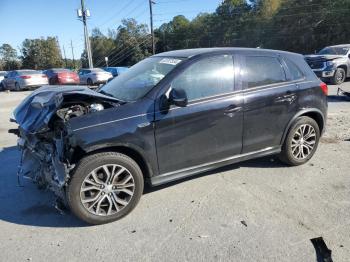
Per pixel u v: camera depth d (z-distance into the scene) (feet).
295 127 16.29
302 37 171.83
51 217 12.95
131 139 12.25
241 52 14.89
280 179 15.55
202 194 14.28
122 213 12.53
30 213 13.29
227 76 14.29
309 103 16.48
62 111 12.71
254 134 15.15
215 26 245.45
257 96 14.83
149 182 13.28
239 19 224.94
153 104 12.72
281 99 15.52
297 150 16.71
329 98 35.76
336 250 10.47
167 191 14.61
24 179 16.46
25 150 14.94
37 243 11.30
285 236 11.21
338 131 23.08
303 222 12.00
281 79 15.80
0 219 12.89
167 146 13.08
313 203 13.33
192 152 13.73
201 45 262.67
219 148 14.37
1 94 65.21
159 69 14.03
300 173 16.16
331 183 15.07
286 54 16.46
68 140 11.62
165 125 12.86
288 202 13.44
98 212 12.17
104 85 16.10
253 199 13.75
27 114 13.96
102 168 12.00
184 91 12.48
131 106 12.48
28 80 72.43
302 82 16.38
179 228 11.90
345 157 18.12
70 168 11.68
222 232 11.55
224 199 13.82
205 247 10.78
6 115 36.06
